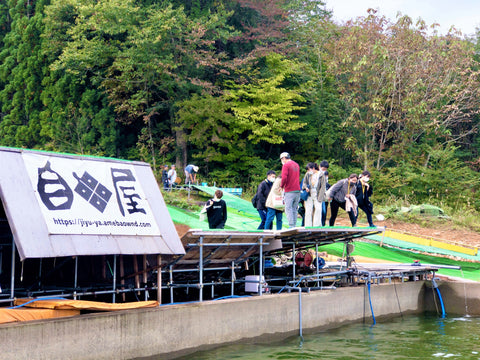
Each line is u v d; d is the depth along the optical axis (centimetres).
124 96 3931
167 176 3106
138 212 979
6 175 823
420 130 3831
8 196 805
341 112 3959
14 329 718
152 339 901
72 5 3841
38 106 4188
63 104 4022
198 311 987
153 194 1037
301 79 4059
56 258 1055
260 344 1098
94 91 3875
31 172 862
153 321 905
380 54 3641
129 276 1039
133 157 3962
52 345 760
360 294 1409
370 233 1398
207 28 3719
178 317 948
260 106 3653
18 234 779
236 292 1349
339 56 3759
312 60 4153
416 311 1606
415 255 2094
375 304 1454
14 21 4481
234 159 3878
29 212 816
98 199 930
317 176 1549
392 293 1523
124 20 3612
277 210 1495
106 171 982
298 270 1427
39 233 808
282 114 3656
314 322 1254
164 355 919
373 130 3738
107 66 3931
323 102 3988
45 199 852
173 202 2623
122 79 3722
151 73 3606
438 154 3531
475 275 1831
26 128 4150
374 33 3703
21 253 767
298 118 4056
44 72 4069
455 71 3753
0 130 4297
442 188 3384
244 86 3778
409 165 3556
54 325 764
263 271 1335
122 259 1054
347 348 1088
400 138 3803
